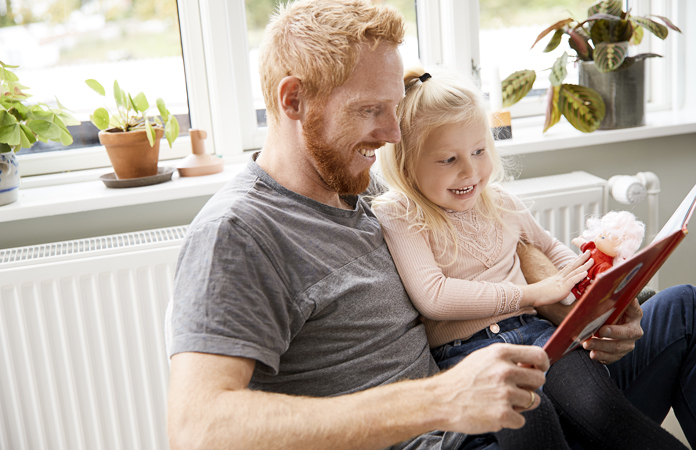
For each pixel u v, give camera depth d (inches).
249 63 71.8
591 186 69.4
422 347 41.9
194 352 30.8
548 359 31.7
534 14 79.9
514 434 34.8
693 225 81.8
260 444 28.6
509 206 51.0
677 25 82.7
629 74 72.0
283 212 37.5
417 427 30.2
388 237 44.4
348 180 38.9
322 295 36.3
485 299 42.7
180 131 72.5
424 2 75.0
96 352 57.3
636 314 42.5
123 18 67.5
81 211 61.2
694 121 74.4
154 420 59.6
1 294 54.1
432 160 44.8
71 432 58.2
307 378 36.7
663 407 45.7
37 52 65.6
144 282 57.3
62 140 58.8
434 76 46.5
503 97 73.5
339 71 35.9
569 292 43.3
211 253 33.2
